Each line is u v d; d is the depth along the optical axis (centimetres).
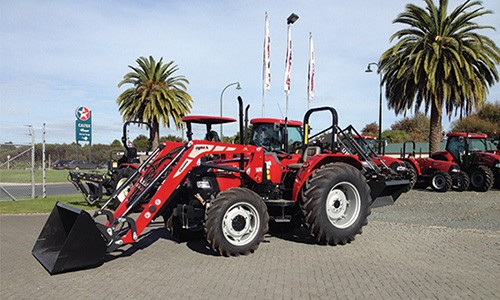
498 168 1716
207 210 661
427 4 2166
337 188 764
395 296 489
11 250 721
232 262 638
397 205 1289
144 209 646
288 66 1469
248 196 676
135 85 2802
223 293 499
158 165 732
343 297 486
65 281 548
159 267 612
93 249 591
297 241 784
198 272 586
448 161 1795
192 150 685
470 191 1752
